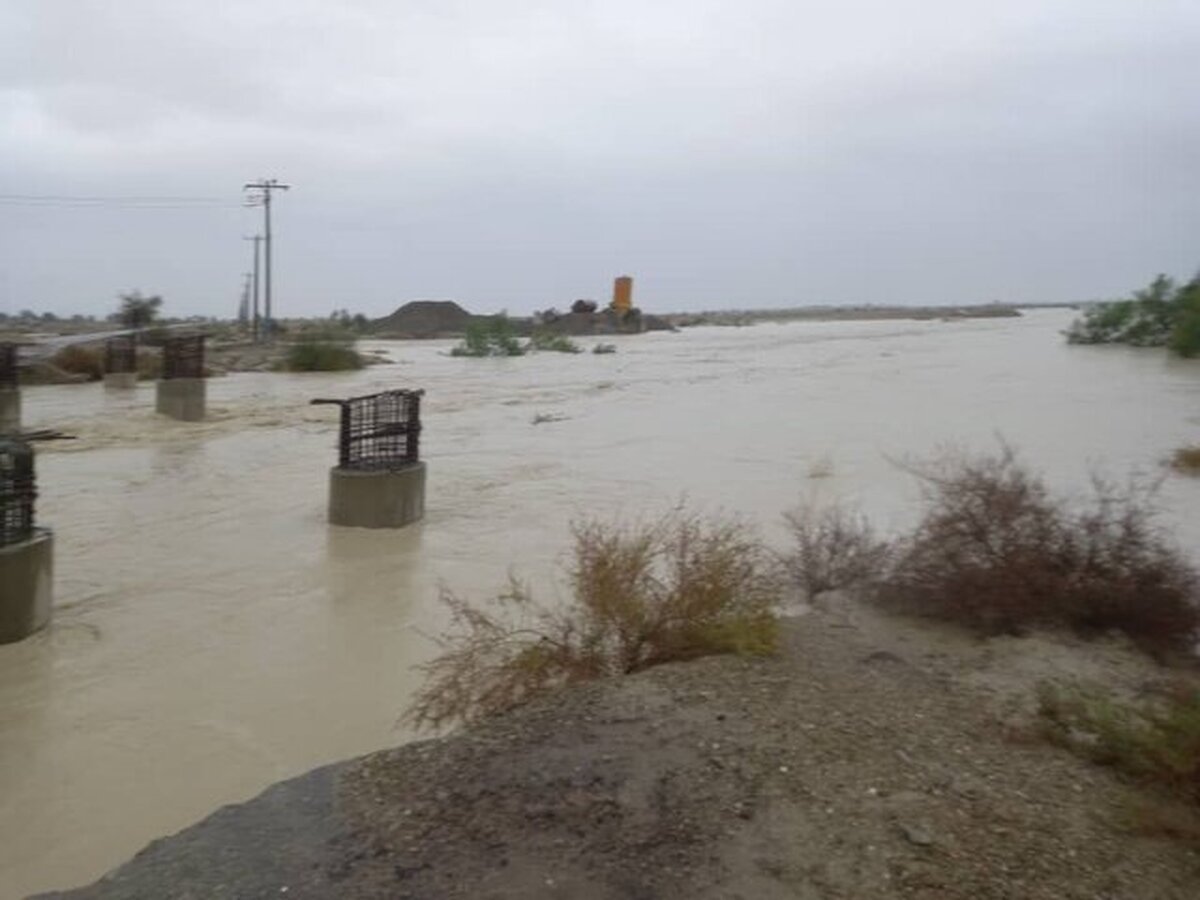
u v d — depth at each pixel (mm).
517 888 4445
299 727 7945
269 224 77500
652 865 4633
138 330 71875
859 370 53250
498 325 71062
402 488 15148
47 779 7090
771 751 5793
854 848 4785
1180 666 8242
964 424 28391
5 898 5695
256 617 10742
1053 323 162250
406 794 5355
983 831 4977
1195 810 5258
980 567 9023
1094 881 4570
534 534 14617
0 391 26844
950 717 6551
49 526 14906
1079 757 5926
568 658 7617
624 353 75438
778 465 21141
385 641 9969
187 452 22594
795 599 9586
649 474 20109
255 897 4395
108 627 10391
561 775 5500
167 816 6605
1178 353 59594
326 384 43594
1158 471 19266
